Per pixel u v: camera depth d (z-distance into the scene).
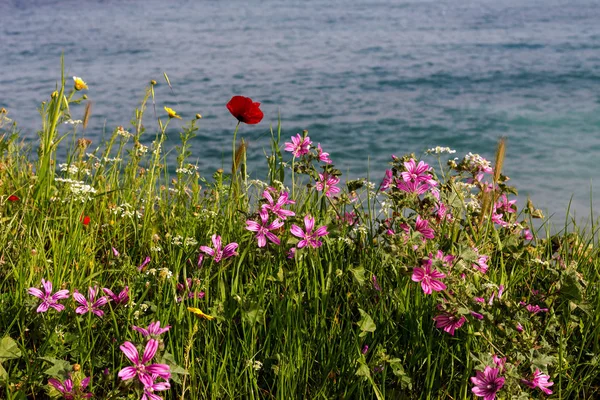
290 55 46.62
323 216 3.70
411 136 22.73
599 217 4.11
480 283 3.26
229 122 24.41
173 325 2.92
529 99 29.20
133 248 3.82
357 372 2.58
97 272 3.16
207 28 69.06
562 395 2.91
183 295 2.98
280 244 3.31
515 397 2.57
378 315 3.15
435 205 3.50
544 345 2.75
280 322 3.01
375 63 42.12
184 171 4.44
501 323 2.69
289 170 4.09
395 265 3.23
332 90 32.72
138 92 31.59
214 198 4.16
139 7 102.81
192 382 2.70
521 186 15.52
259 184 3.93
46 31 64.56
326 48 50.53
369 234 3.53
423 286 2.78
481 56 44.88
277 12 91.75
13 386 2.56
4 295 3.09
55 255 3.27
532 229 3.88
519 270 3.59
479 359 2.58
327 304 3.24
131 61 43.72
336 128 24.14
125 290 2.92
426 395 2.85
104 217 4.16
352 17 82.06
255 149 18.44
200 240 3.67
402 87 33.47
